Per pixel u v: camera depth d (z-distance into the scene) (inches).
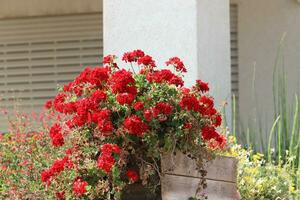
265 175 279.1
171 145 205.8
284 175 279.7
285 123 336.8
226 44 319.3
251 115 383.6
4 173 276.5
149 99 203.9
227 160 214.2
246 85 386.3
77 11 405.1
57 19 408.8
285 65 380.5
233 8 389.1
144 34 306.8
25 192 260.5
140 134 200.4
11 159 289.9
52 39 409.4
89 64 406.0
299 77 378.0
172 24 301.9
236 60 388.8
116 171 202.7
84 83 214.1
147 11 306.3
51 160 270.8
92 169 206.1
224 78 316.2
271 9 382.6
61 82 409.1
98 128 203.0
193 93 211.9
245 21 386.0
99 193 206.1
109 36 312.3
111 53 312.2
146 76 210.1
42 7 409.1
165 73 207.9
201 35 300.2
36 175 269.9
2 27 413.7
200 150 209.2
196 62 297.4
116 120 205.8
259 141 373.7
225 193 213.3
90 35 405.1
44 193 251.3
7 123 408.2
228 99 320.2
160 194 210.4
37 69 411.5
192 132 207.3
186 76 299.0
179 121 205.9
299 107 357.7
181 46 300.2
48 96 409.7
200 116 208.7
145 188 209.2
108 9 312.5
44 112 363.3
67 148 225.5
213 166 212.7
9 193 265.3
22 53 412.8
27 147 287.4
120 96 200.5
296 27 379.9
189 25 298.8
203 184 209.9
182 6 300.0
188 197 209.2
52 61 409.7
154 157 205.9
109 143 205.3
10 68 414.6
